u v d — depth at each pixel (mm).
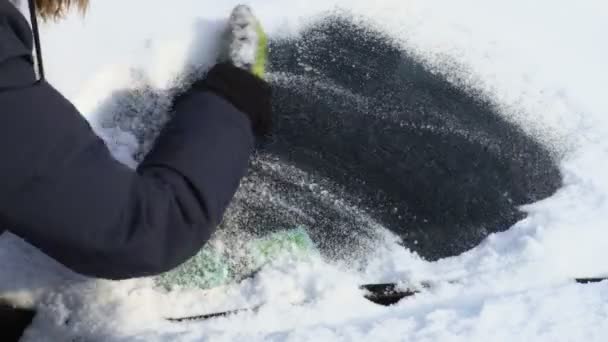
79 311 1304
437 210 1498
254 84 1237
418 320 1362
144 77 1467
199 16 1508
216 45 1494
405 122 1547
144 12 1504
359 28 1592
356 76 1563
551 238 1447
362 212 1488
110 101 1459
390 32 1599
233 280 1392
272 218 1464
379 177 1509
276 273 1392
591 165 1534
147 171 987
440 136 1546
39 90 765
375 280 1425
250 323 1341
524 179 1528
